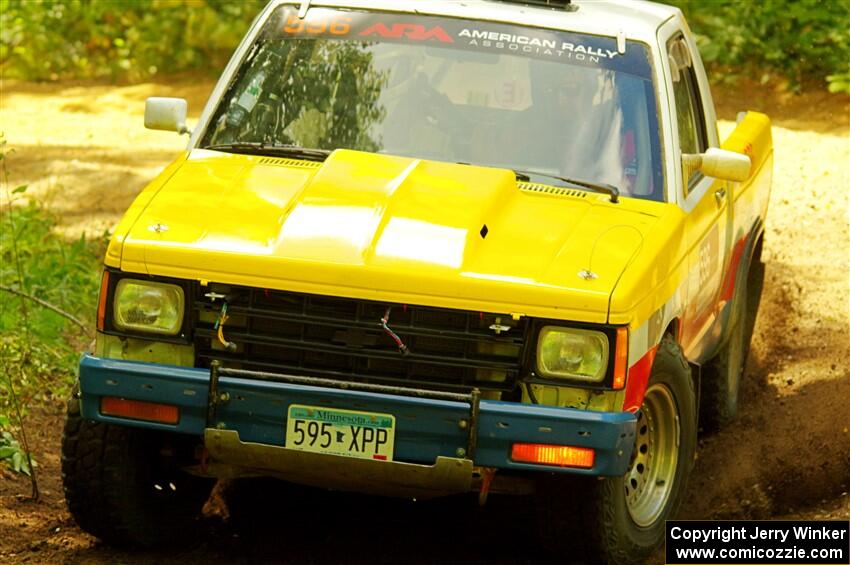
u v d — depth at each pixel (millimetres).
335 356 11125
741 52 39312
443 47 13812
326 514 13945
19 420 14484
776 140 33688
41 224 23656
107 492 11898
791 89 38188
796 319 20906
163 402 11070
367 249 11078
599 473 10797
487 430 10727
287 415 10883
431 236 11281
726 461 15828
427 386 11062
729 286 16266
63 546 12445
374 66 13789
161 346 11344
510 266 11125
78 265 21688
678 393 12648
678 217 12797
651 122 13422
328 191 11852
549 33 13953
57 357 17859
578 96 13516
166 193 12109
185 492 12789
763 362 19312
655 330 11750
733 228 15992
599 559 12062
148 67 41250
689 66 15578
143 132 34031
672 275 12328
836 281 22797
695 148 15055
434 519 13945
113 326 11336
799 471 15469
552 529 11969
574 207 12375
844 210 27422
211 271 11094
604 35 14000
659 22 14797
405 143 13273
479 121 13375
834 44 38938
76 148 31625
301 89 13719
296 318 11047
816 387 17844
